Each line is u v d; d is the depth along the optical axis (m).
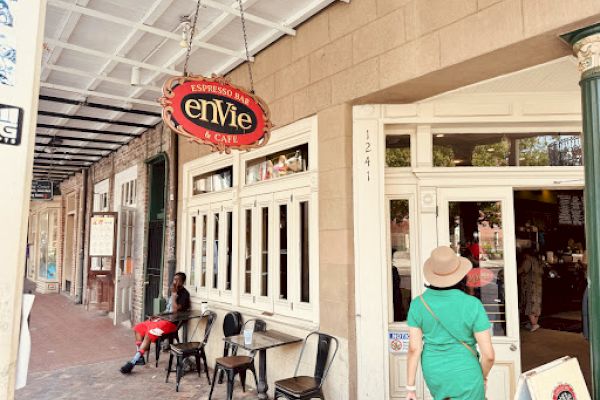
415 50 3.90
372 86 4.24
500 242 4.25
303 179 5.05
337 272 4.44
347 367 4.24
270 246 5.54
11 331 1.83
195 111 3.83
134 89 7.01
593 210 2.84
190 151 7.54
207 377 5.70
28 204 1.92
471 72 3.77
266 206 5.69
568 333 7.36
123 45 5.56
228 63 6.08
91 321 10.05
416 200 4.46
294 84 5.19
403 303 4.45
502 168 4.23
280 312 5.30
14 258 1.85
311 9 4.77
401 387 4.28
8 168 1.86
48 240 16.81
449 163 4.46
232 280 6.16
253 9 4.85
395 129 4.55
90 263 10.34
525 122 4.21
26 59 1.94
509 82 3.97
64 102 7.27
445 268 2.87
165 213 8.27
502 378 4.07
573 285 9.23
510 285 4.16
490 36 3.38
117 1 4.68
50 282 15.96
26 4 1.95
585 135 2.93
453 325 2.77
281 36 5.38
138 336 6.50
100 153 11.69
